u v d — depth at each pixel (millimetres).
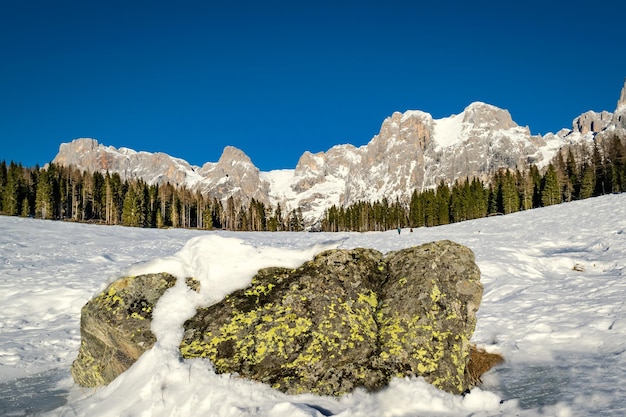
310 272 8531
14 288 19422
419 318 7715
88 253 31141
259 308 7801
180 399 6234
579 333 10633
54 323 15234
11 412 7297
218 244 9039
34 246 32969
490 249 29000
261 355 7109
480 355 9797
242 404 6184
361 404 6402
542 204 86625
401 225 111812
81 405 6781
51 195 89812
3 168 95375
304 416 5719
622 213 42031
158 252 33594
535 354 9578
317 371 6965
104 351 8195
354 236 51375
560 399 6719
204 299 8133
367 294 8391
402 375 6965
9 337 13188
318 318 7625
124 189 109062
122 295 8203
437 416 6176
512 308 14195
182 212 110562
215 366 6949
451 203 100375
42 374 9938
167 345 7258
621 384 7031
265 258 8844
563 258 24047
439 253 8828
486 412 6344
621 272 19438
